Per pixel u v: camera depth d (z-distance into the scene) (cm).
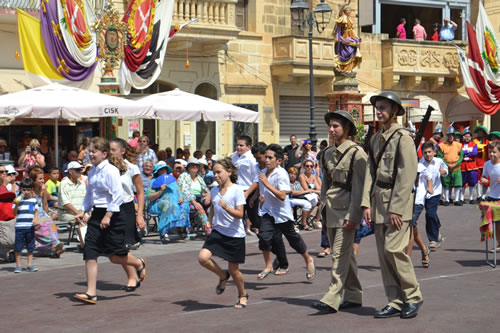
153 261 1245
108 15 2097
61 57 2039
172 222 1477
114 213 922
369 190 785
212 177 1756
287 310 829
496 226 1188
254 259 1258
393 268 778
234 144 2786
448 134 2267
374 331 718
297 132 3006
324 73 2891
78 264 1226
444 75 3328
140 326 770
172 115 1758
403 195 761
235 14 2825
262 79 2864
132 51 2189
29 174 1331
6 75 2120
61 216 1362
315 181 1738
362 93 3125
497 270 1098
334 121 830
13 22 2123
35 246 1283
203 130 2725
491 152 1285
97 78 2262
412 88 3306
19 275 1124
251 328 742
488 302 848
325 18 3094
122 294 957
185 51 2631
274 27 2906
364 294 918
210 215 891
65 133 2266
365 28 3425
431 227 1328
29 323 797
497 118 3756
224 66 2758
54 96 1561
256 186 1123
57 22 2020
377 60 3216
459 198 2280
